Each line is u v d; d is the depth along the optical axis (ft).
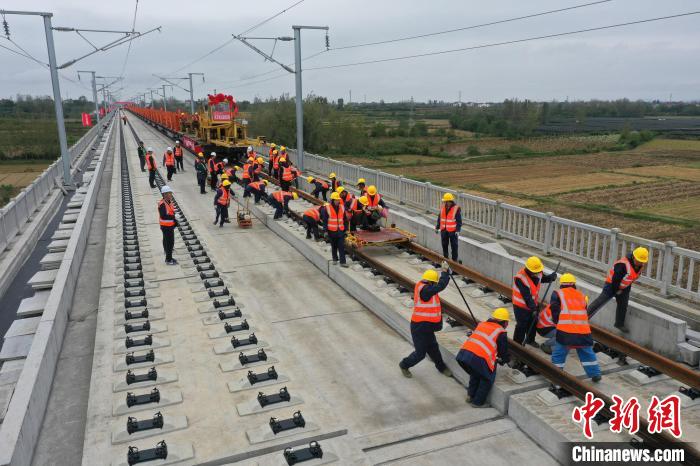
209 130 124.88
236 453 20.06
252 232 57.57
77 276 42.16
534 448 20.92
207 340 29.78
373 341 30.83
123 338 29.81
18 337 31.60
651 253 34.50
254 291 39.09
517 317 27.14
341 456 19.85
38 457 20.70
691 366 25.80
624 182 114.32
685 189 102.42
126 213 63.46
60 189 86.74
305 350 29.68
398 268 41.47
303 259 47.37
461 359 23.31
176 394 23.94
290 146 186.39
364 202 47.26
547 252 43.86
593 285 34.96
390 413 23.50
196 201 75.00
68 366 28.07
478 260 41.34
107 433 21.42
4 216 51.55
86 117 172.45
